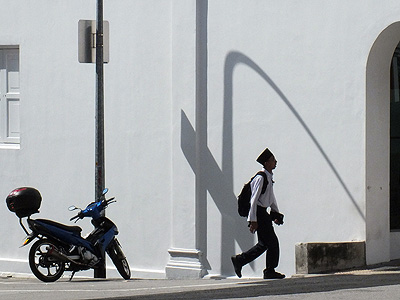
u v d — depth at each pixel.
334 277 14.00
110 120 18.17
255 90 16.27
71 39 18.67
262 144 16.20
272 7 16.05
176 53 17.08
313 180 15.64
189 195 16.95
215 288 13.18
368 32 15.00
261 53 16.19
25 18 19.27
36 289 14.00
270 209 16.09
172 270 17.09
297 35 15.78
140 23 17.73
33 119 19.22
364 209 15.09
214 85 16.72
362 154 15.10
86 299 11.69
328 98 15.46
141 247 17.80
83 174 18.56
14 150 19.50
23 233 19.39
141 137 17.75
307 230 15.73
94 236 15.86
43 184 19.12
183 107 17.00
